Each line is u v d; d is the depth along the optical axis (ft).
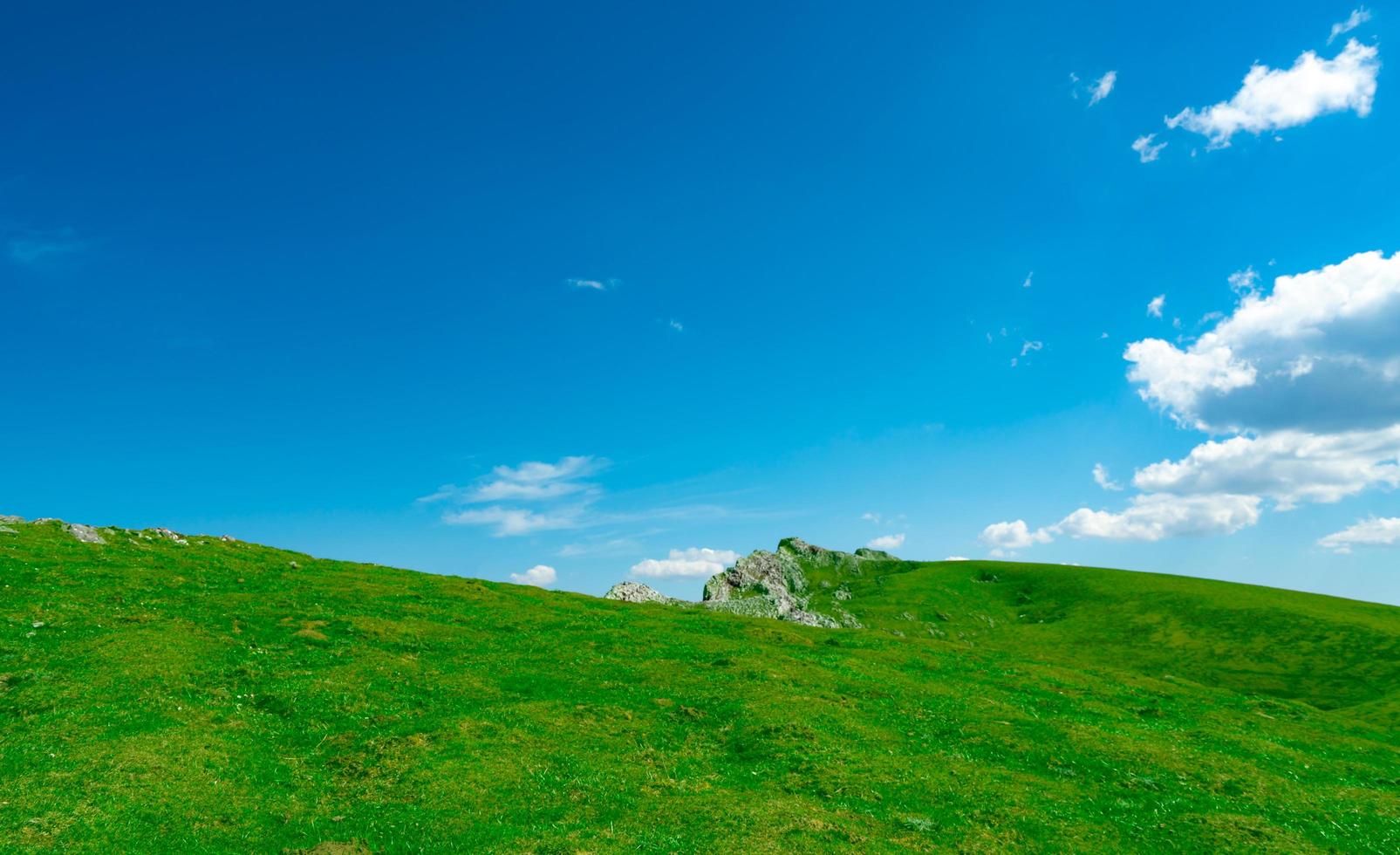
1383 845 101.09
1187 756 133.39
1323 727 195.52
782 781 112.98
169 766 101.14
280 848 87.76
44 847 79.10
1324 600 460.96
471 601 226.58
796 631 245.24
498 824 93.30
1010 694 181.68
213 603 185.57
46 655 137.28
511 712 133.39
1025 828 100.22
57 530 230.07
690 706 145.89
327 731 122.31
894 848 90.58
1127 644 417.28
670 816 96.73
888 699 162.40
